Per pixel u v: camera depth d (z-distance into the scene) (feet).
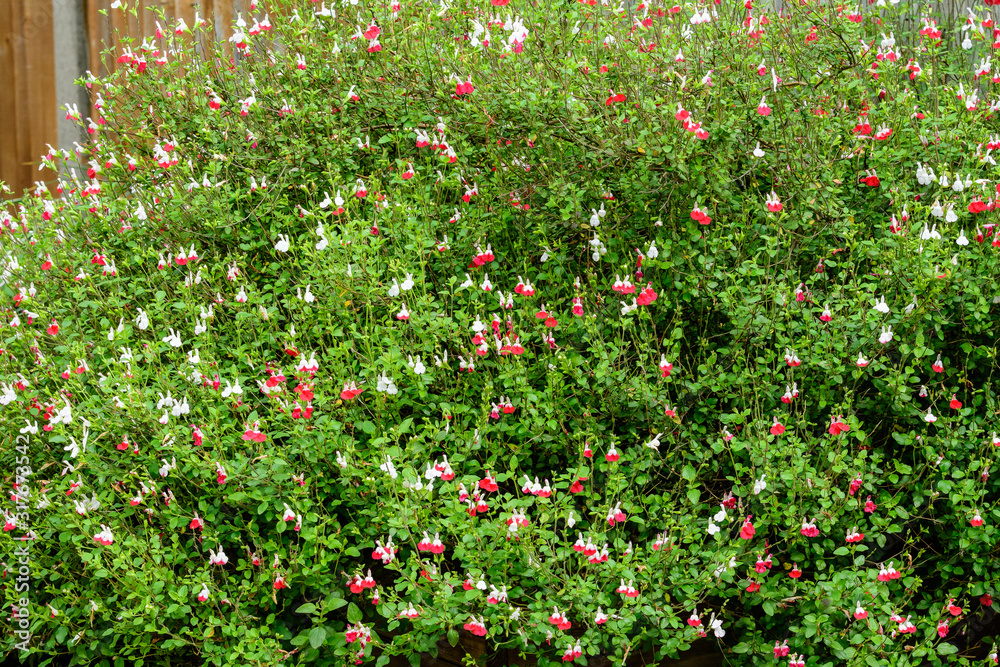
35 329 11.24
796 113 11.26
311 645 8.81
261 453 9.23
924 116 11.00
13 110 17.88
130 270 11.89
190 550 9.80
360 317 10.80
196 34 15.74
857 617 8.36
